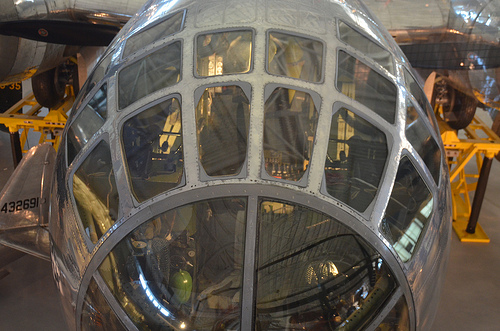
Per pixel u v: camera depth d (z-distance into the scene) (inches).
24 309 190.9
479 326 193.2
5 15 199.6
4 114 276.5
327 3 120.7
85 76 253.4
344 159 90.0
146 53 106.3
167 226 84.9
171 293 84.4
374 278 84.7
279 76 93.9
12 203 146.4
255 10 110.0
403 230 88.7
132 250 85.3
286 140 87.0
